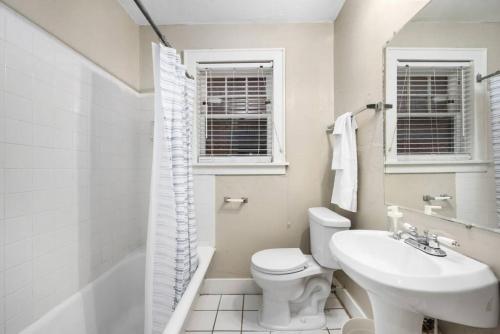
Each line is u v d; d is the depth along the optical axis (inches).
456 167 32.3
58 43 45.9
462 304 25.0
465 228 31.0
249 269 74.5
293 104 75.4
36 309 40.6
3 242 36.1
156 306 43.9
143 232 75.9
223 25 75.3
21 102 38.8
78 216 50.5
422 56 38.3
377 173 50.8
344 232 41.6
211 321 60.4
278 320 57.4
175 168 48.5
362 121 57.2
